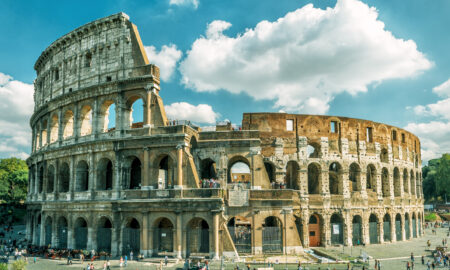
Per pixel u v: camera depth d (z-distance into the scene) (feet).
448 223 465.88
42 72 288.10
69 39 250.37
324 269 176.76
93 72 234.79
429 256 224.74
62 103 246.47
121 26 229.86
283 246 211.00
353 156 263.49
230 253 191.52
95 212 217.15
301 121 253.65
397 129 303.48
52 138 260.62
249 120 247.50
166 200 197.77
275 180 241.35
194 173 203.31
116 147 214.69
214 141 227.20
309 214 245.65
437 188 545.03
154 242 203.92
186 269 172.35
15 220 435.12
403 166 305.94
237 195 213.25
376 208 269.85
